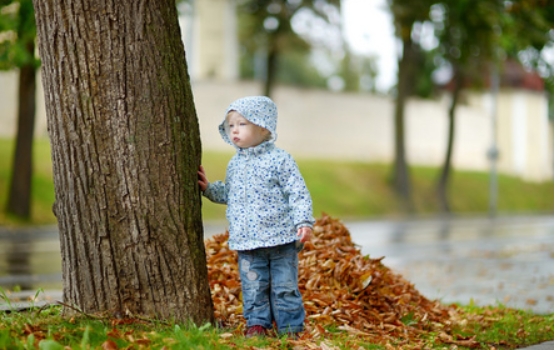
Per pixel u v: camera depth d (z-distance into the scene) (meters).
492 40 28.05
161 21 4.92
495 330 6.59
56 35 4.82
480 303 9.33
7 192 23.92
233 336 4.90
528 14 21.80
